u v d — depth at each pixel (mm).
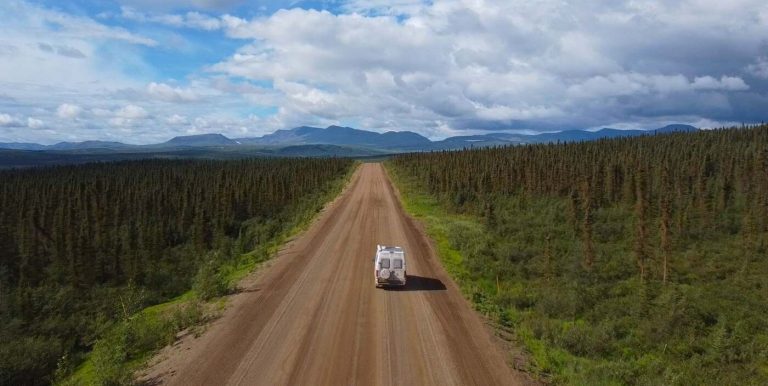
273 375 14266
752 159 75812
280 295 23594
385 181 116500
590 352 19234
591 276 37031
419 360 15547
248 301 22531
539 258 40688
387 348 16547
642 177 59406
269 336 17656
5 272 51281
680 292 31797
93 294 40469
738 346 23062
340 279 27062
